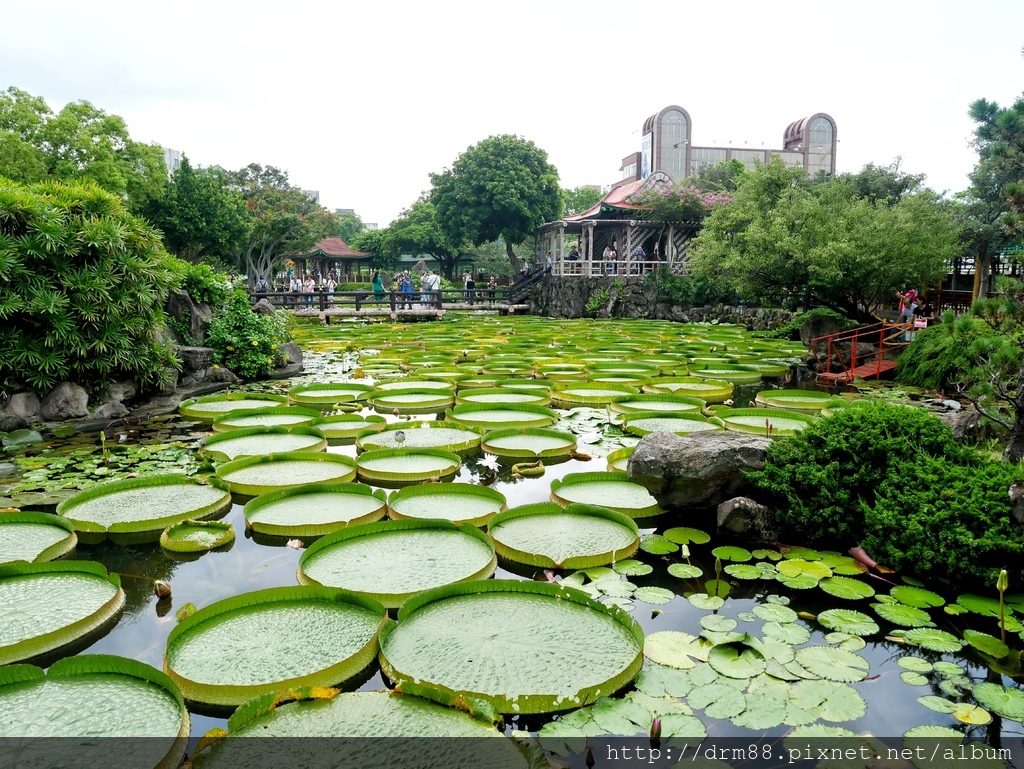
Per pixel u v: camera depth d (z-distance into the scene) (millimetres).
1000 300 5906
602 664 3088
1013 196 6680
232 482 5691
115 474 6133
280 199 35062
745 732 2732
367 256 45781
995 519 3957
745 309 21281
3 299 7617
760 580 4117
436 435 7551
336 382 11375
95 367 8484
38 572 4078
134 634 3586
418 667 3031
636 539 4562
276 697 2750
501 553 4418
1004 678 3123
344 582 3891
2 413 7645
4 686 2928
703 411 8562
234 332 11859
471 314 28969
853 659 3242
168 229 28109
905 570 4141
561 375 11148
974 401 5566
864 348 12812
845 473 4621
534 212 30250
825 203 14562
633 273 26562
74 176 21766
